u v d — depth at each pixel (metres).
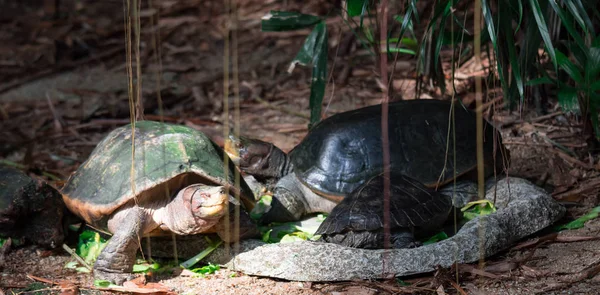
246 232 4.83
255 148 5.95
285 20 6.39
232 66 10.10
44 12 12.89
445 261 4.52
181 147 4.79
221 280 4.62
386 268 4.46
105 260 4.60
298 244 4.57
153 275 4.76
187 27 11.69
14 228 5.24
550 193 5.82
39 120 8.73
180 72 10.12
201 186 4.56
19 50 11.34
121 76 10.12
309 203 5.60
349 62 9.49
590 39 6.22
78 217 5.48
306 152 5.63
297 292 4.39
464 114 5.75
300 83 9.41
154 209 4.73
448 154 5.48
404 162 5.39
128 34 4.98
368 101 8.34
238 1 12.22
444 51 9.13
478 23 3.94
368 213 4.70
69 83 9.98
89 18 12.52
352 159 5.41
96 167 4.98
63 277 4.79
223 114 8.55
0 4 13.48
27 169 7.08
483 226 4.76
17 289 4.61
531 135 6.94
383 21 3.83
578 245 4.86
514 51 5.10
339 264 4.46
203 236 4.93
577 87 6.04
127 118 8.76
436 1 5.51
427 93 7.96
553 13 6.40
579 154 6.51
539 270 4.48
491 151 5.61
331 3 11.24
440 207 4.92
